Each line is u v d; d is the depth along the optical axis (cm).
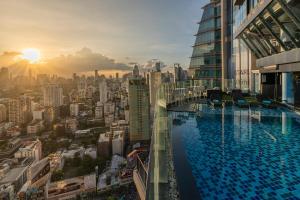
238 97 1680
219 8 3312
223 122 1180
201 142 878
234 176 604
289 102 1452
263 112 1385
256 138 920
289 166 658
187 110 1455
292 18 937
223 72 2958
